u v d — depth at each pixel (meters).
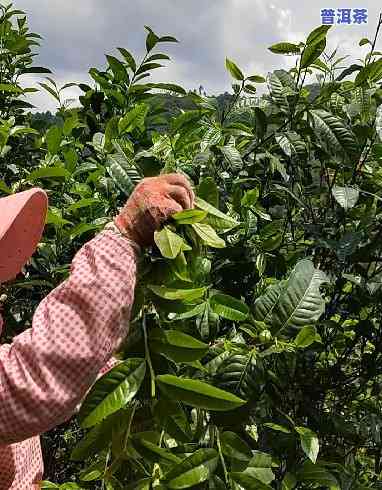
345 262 2.16
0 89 2.90
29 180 2.22
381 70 2.04
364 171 2.19
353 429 2.05
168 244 1.29
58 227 2.28
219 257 2.03
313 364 2.20
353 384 2.31
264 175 2.29
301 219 2.30
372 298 2.14
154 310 1.50
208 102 2.44
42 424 1.24
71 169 2.40
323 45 2.06
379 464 2.35
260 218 2.24
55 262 2.32
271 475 1.55
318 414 2.05
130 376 1.36
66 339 1.23
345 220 2.17
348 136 1.96
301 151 2.03
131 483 1.46
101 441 1.41
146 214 1.31
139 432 1.47
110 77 2.89
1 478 1.47
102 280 1.26
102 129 2.90
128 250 1.30
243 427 1.68
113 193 2.29
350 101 2.14
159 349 1.41
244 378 1.56
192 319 1.73
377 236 2.10
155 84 2.56
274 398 1.84
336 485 1.73
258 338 1.63
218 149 2.21
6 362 1.24
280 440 1.83
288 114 2.07
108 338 1.26
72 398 1.24
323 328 2.23
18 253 1.49
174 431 1.41
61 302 1.26
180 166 2.09
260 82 2.36
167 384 1.37
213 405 1.35
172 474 1.41
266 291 1.72
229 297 1.59
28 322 2.44
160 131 2.79
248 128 2.35
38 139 2.81
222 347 1.66
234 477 1.47
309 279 1.64
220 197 2.16
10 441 1.26
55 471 2.60
